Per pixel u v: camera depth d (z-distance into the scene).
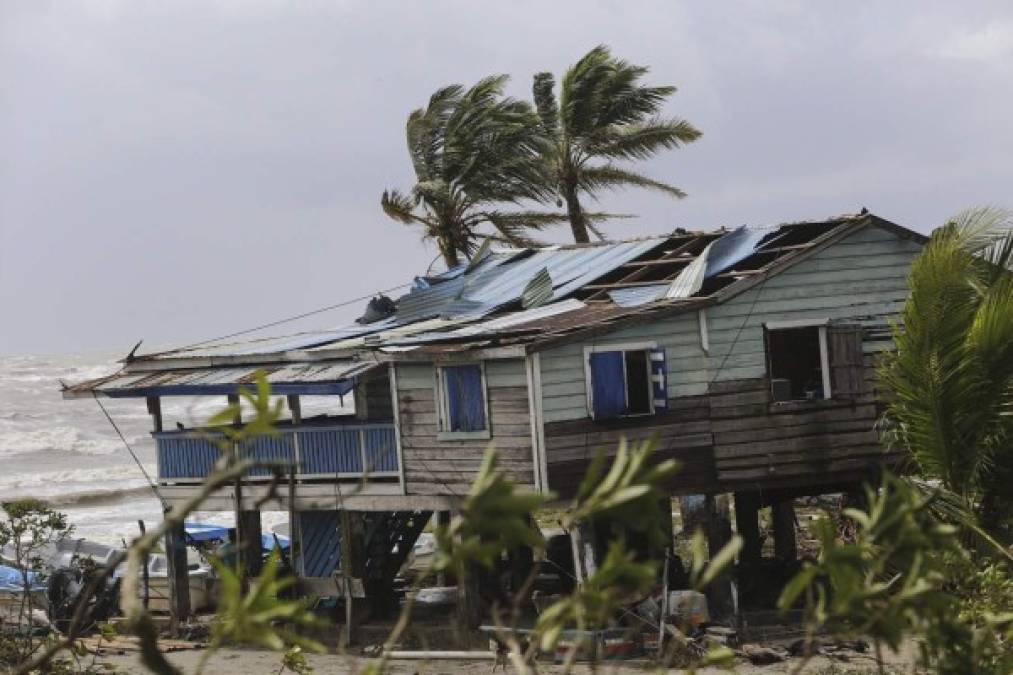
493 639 45.94
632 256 58.00
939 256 36.00
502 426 48.22
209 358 56.88
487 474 9.83
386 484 51.50
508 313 56.22
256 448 54.94
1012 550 29.44
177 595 55.84
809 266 50.06
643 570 9.83
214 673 45.88
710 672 40.69
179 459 57.56
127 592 9.36
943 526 10.88
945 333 35.91
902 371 37.22
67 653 44.44
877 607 11.03
